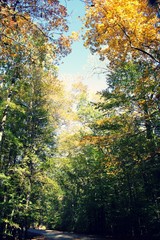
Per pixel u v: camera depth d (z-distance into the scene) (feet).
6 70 40.81
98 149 78.33
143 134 46.91
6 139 51.72
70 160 88.58
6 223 55.31
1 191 48.96
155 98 41.52
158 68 39.93
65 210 125.29
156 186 53.98
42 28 26.07
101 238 77.36
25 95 58.18
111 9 33.83
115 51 39.29
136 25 34.63
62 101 68.90
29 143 59.31
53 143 70.90
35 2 23.68
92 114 89.25
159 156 46.80
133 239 68.28
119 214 78.95
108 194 83.46
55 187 62.18
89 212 98.22
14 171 52.21
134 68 53.83
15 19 23.81
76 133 90.58
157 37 35.58
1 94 48.24
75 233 104.58
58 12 24.99
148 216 60.85
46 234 96.63
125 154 45.93
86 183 102.17
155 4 32.27
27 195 56.29
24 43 27.40
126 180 67.62
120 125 51.21
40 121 67.36
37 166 59.82
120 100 51.52
